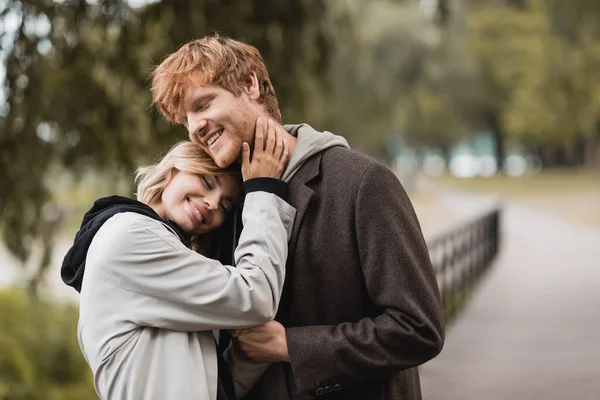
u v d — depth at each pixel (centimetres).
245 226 220
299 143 231
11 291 905
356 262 221
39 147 608
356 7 3478
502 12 4681
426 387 704
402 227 219
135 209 223
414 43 3922
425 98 4722
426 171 9450
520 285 1435
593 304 1203
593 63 2736
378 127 4072
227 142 225
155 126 619
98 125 611
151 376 210
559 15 1712
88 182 655
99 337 213
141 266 213
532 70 4022
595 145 5750
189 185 231
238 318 213
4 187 616
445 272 984
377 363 214
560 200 4309
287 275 227
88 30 605
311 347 216
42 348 848
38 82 588
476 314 1106
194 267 214
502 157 7294
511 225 3069
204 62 222
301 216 224
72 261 222
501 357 829
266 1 643
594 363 796
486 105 5378
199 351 215
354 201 220
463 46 4491
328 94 723
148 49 607
